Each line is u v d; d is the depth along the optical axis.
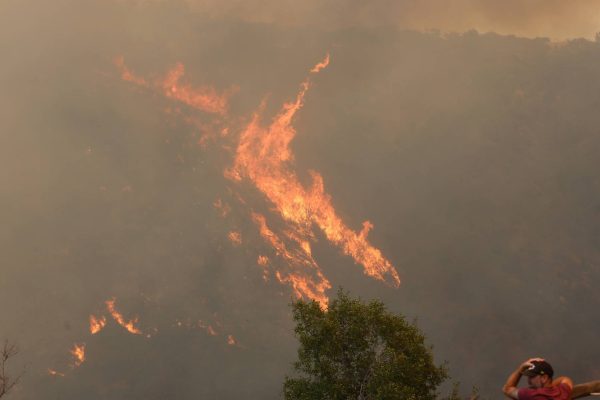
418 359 47.31
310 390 47.94
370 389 46.38
